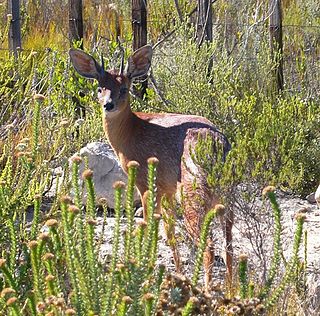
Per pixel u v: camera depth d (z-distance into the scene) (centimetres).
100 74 1236
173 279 683
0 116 1352
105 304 645
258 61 1794
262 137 1223
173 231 998
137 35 1731
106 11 2362
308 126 1535
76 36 1827
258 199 1137
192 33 1828
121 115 1184
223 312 681
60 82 1661
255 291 851
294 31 2297
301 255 1139
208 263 976
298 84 1859
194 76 1661
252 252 1016
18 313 616
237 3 2284
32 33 2202
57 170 1338
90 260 657
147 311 615
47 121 1354
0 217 853
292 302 856
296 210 1405
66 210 663
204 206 1032
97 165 1397
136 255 664
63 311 642
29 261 773
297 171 1444
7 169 898
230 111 1564
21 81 1452
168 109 1638
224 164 1034
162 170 1142
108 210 1401
